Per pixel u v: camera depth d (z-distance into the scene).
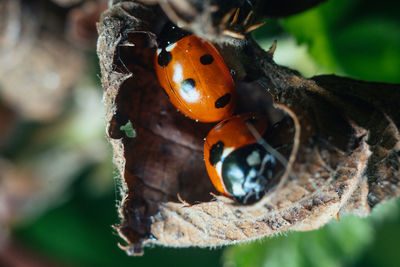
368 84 0.06
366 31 0.08
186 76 0.06
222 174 0.06
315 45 0.08
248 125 0.06
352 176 0.06
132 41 0.06
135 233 0.06
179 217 0.06
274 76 0.06
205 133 0.07
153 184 0.06
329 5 0.08
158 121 0.06
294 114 0.06
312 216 0.06
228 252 0.08
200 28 0.06
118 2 0.06
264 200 0.06
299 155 0.06
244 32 0.06
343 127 0.06
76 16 0.08
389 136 0.06
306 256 0.08
